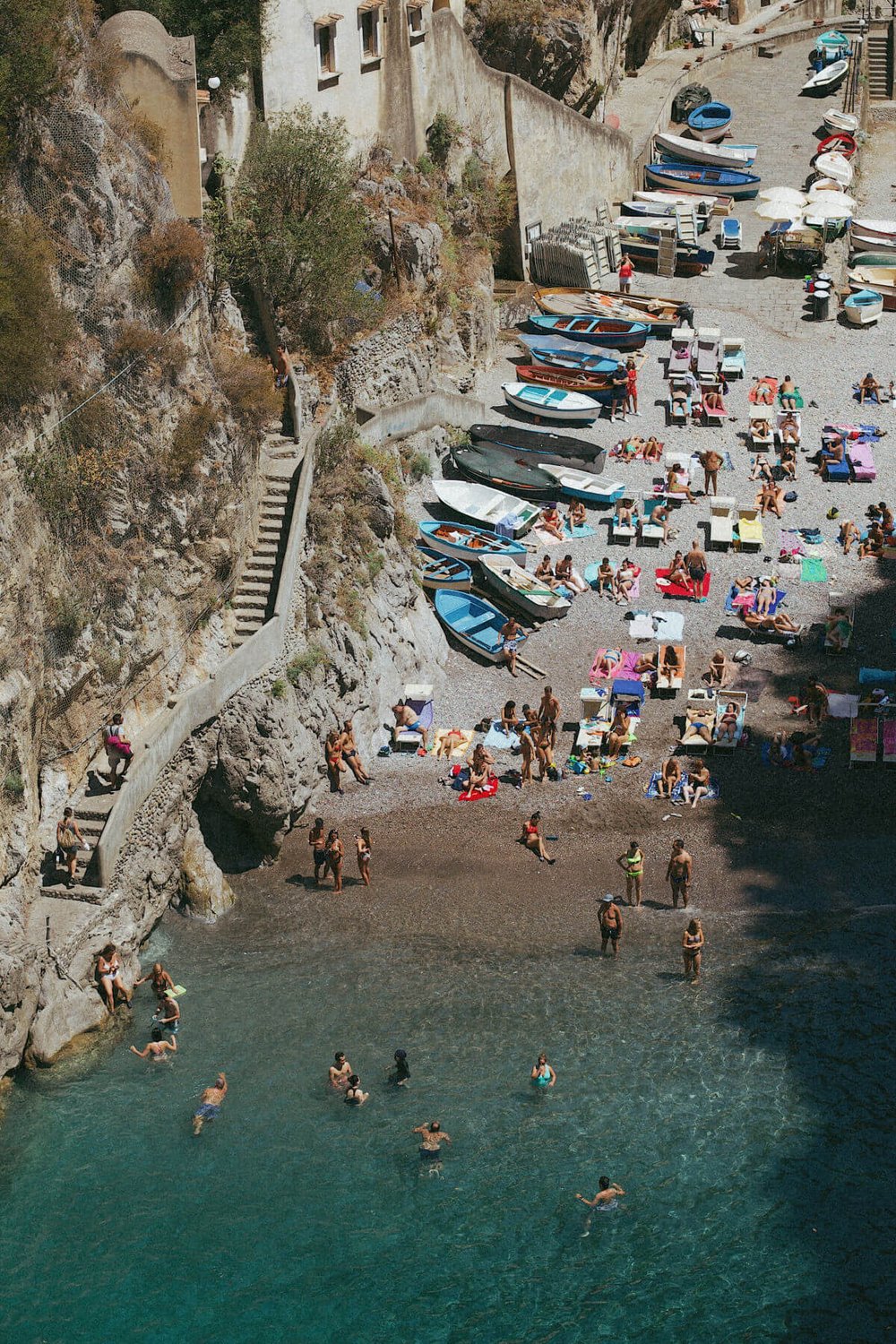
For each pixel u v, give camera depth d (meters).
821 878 40.56
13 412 34.62
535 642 50.34
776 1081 34.16
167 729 39.00
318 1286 29.36
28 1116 33.12
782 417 60.84
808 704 46.19
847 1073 34.34
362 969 37.94
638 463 58.94
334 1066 34.12
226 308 50.78
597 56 81.75
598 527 55.66
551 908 40.06
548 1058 34.88
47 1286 29.28
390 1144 32.53
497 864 41.50
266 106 54.94
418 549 52.59
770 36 97.06
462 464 56.72
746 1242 30.44
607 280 72.44
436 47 64.44
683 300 70.31
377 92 61.12
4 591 33.97
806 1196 31.39
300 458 48.44
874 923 38.97
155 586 39.91
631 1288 29.42
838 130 85.44
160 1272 29.61
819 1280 29.64
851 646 49.41
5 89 35.03
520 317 68.81
